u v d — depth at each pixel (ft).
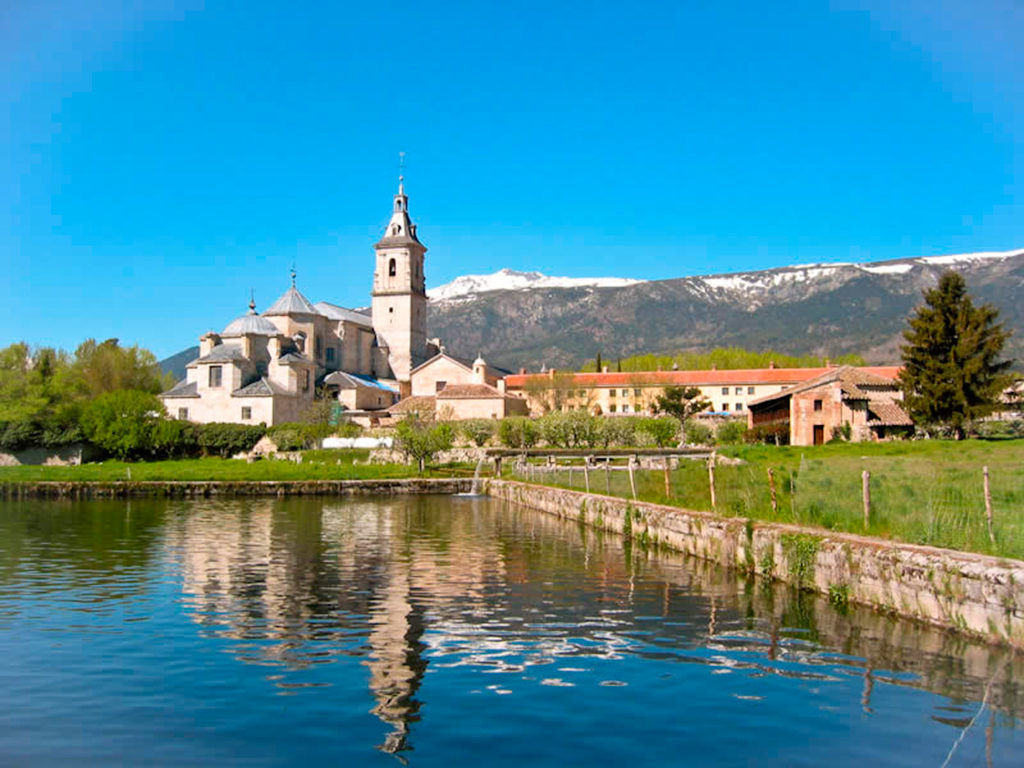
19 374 357.82
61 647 64.03
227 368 355.56
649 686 53.26
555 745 44.09
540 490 184.85
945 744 43.65
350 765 41.88
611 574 93.81
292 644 64.59
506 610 75.82
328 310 464.24
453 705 50.26
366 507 197.77
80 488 238.68
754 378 451.94
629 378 459.73
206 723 47.80
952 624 60.85
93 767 42.24
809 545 78.07
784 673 55.21
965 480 103.86
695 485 130.21
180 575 97.09
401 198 485.56
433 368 437.99
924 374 263.08
